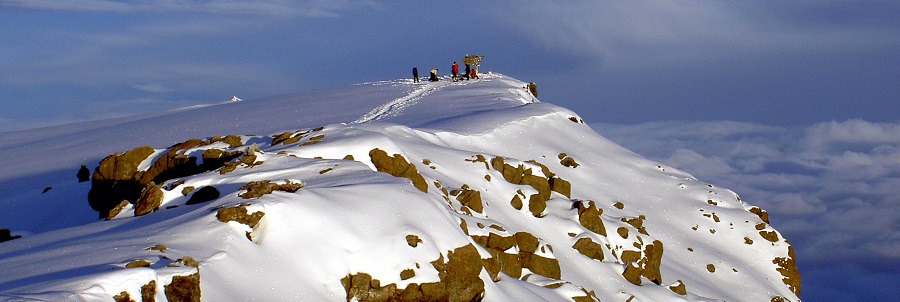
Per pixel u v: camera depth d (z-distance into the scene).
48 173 45.53
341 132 30.86
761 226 39.88
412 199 21.86
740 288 36.03
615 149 45.44
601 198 39.75
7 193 42.47
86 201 34.19
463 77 74.25
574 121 47.31
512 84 70.94
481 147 40.47
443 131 40.00
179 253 17.77
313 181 23.28
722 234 39.41
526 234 28.30
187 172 31.06
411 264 20.16
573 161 41.75
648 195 41.25
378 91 68.62
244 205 19.59
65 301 14.34
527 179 34.97
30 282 16.06
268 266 18.70
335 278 19.31
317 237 19.72
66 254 17.94
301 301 18.41
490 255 23.55
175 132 55.81
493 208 31.98
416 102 59.16
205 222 19.27
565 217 33.53
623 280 31.02
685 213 40.22
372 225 20.48
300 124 53.56
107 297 15.15
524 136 43.19
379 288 19.62
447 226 21.70
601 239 32.75
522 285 24.31
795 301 37.81
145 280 15.89
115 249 17.86
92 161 47.41
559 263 30.55
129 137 55.78
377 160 28.50
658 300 30.55
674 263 36.34
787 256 39.09
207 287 17.19
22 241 20.92
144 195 23.34
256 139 32.94
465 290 21.11
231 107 70.19
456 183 32.47
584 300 25.92
